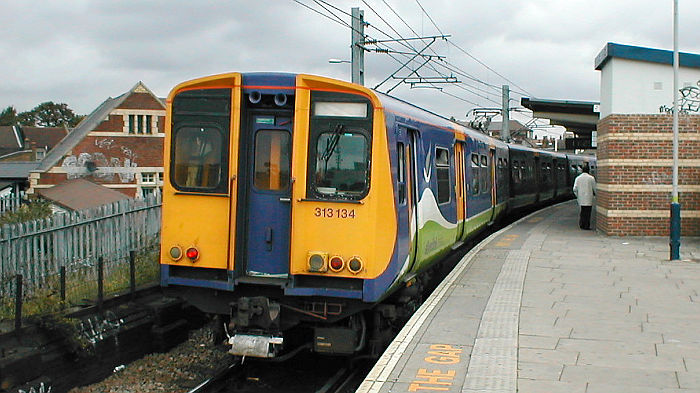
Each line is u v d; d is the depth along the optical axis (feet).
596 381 21.22
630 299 32.71
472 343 25.48
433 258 35.45
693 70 52.85
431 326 27.91
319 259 25.14
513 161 74.43
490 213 56.65
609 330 27.20
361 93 25.21
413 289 31.99
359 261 25.00
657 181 54.24
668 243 51.93
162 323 33.78
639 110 54.03
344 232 25.13
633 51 53.21
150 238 40.40
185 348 33.94
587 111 83.97
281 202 26.18
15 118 337.31
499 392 20.26
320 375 29.66
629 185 54.65
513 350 24.54
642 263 42.93
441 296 33.60
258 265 26.40
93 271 34.83
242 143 26.09
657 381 21.21
